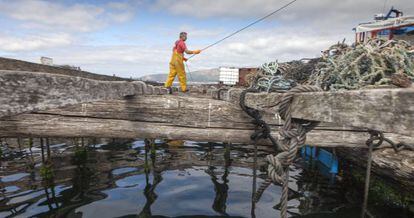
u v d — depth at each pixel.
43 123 3.58
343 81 5.17
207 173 7.83
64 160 8.69
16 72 1.81
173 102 4.11
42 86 2.00
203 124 4.18
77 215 5.16
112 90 3.08
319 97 2.00
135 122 3.98
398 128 1.40
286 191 2.07
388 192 5.59
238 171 8.05
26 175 7.27
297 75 8.25
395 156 4.78
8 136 3.47
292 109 2.22
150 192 6.34
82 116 3.76
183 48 9.42
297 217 5.26
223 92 5.68
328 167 7.26
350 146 4.32
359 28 15.02
